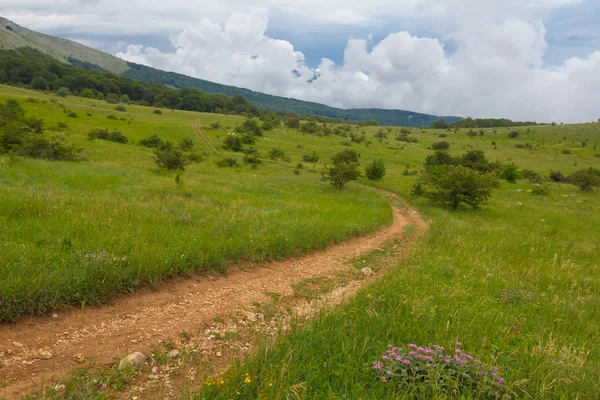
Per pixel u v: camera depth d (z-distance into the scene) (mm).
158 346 4566
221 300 6211
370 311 5406
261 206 15180
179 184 18312
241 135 85062
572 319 6297
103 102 133375
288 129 118938
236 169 42469
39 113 77688
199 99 166750
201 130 89062
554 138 127250
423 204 25609
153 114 117875
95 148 45031
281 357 3939
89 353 4207
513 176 49406
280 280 7594
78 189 14180
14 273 4961
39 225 7469
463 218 20766
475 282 7910
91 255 5941
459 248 11328
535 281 8555
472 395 3547
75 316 4875
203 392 3336
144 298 5727
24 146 26453
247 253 8305
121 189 15219
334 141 100188
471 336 5000
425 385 3516
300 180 34625
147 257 6359
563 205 32094
